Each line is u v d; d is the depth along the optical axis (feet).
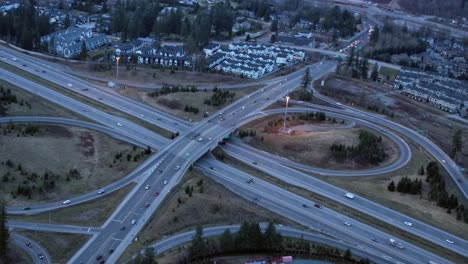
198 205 550.36
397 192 632.79
